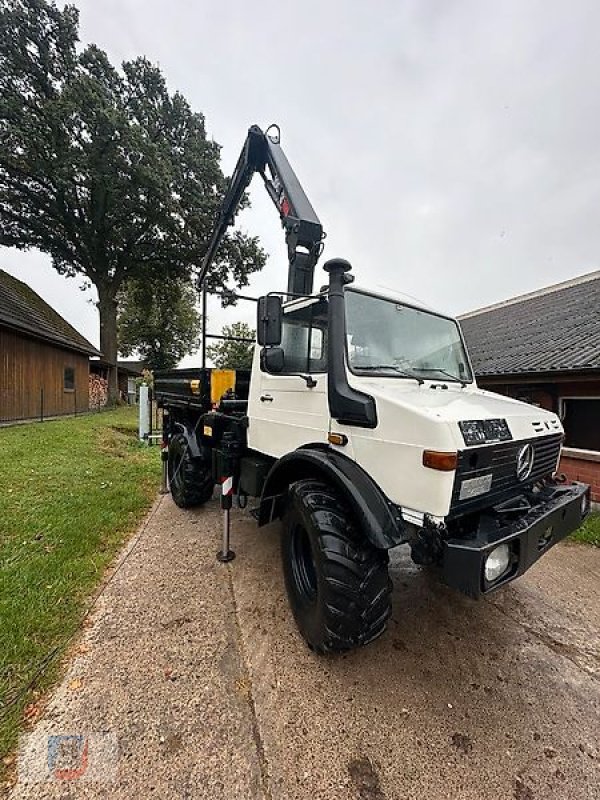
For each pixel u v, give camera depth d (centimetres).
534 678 204
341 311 223
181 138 1828
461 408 199
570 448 565
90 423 1140
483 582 162
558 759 159
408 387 239
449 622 252
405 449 184
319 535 200
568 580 315
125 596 265
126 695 182
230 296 296
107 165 1554
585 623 256
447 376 285
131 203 1686
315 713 178
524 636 240
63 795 138
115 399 2070
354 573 192
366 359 242
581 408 558
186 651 213
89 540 334
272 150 406
